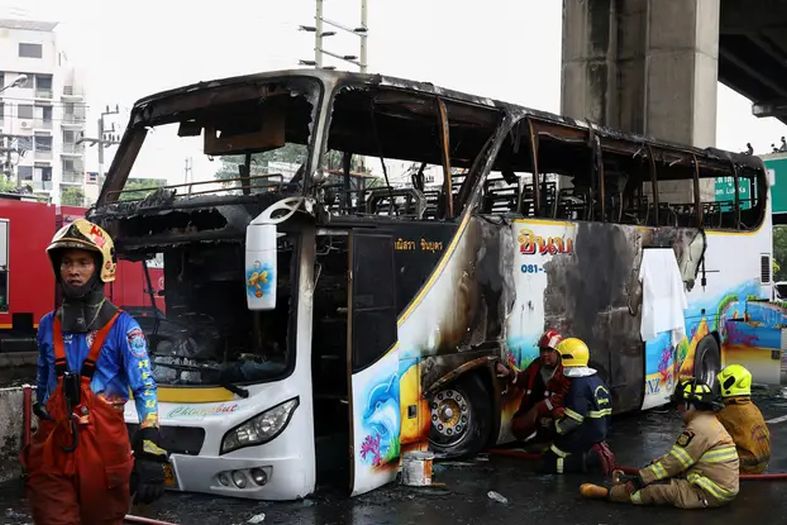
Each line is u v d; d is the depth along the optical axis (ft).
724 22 105.09
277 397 20.06
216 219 21.08
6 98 226.17
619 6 62.75
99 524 12.76
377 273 21.74
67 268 12.71
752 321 42.19
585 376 24.39
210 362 21.24
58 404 12.55
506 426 26.61
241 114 24.00
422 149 30.68
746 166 42.34
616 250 31.60
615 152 33.17
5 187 162.30
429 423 23.75
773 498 22.21
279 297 20.94
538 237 27.84
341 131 28.22
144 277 23.38
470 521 19.71
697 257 37.40
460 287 24.68
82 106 242.58
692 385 21.39
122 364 12.89
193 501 20.52
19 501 21.27
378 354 21.67
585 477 24.07
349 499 21.11
